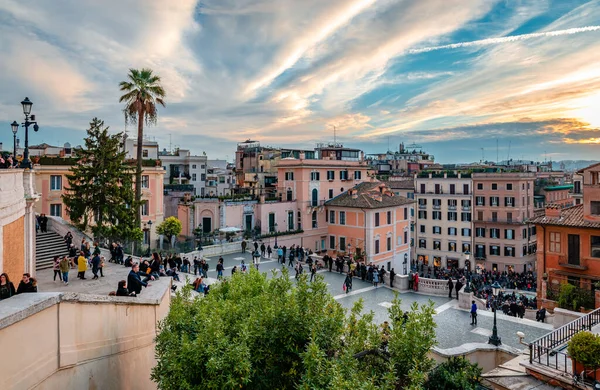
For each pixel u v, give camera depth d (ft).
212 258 125.80
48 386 26.71
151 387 44.01
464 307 79.92
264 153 255.91
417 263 215.92
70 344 29.17
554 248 85.15
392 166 334.44
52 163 125.39
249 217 162.09
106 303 34.40
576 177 202.39
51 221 93.71
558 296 77.20
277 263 119.96
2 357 22.38
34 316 25.32
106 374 34.22
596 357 32.30
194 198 156.04
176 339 30.55
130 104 110.73
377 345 31.53
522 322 71.31
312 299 33.40
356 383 23.93
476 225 206.59
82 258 62.59
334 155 191.52
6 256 46.44
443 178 217.77
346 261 112.78
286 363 30.86
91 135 106.83
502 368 39.37
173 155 266.16
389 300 85.87
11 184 48.44
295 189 168.35
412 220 229.04
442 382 36.96
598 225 78.07
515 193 195.62
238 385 27.45
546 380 35.83
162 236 149.07
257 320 31.65
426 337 30.14
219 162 331.77
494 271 186.91
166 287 54.24
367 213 151.53
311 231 165.99
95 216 107.04
